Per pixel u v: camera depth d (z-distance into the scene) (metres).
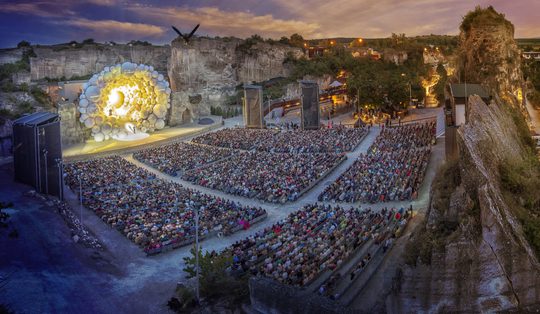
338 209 48.19
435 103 130.00
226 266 35.44
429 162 63.31
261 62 158.50
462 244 22.38
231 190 58.31
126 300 33.28
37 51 139.75
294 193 55.16
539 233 24.23
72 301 32.97
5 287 33.84
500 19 62.44
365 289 32.38
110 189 59.28
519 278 21.41
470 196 23.34
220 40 158.50
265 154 75.88
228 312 30.09
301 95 95.38
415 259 24.02
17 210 51.94
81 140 95.56
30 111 99.06
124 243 43.53
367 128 90.75
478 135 28.73
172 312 31.45
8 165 75.62
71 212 51.53
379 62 163.88
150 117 102.75
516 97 56.69
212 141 89.81
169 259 40.09
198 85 150.25
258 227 46.94
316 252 37.00
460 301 22.39
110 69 94.88
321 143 80.06
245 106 103.00
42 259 39.41
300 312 26.53
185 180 65.94
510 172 28.53
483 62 58.97
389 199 50.94
